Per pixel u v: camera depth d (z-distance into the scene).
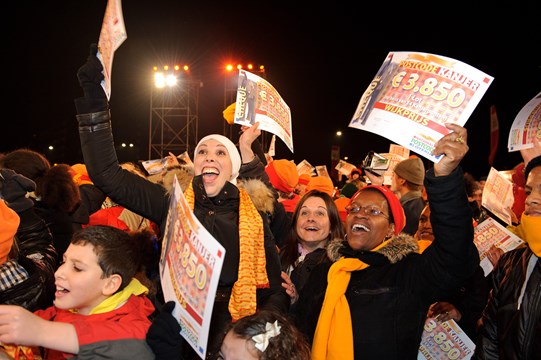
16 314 1.69
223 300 2.59
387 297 2.48
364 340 2.43
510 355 2.46
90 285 1.97
